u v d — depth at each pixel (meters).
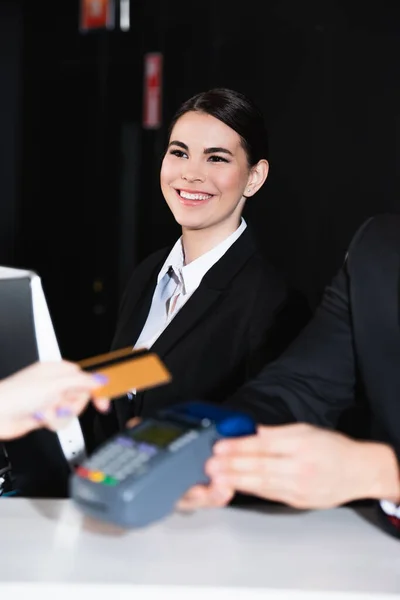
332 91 4.41
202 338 1.93
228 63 4.84
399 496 1.17
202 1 4.92
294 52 4.54
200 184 1.97
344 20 4.34
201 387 1.91
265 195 4.70
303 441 1.09
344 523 1.29
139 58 5.31
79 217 5.53
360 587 1.07
